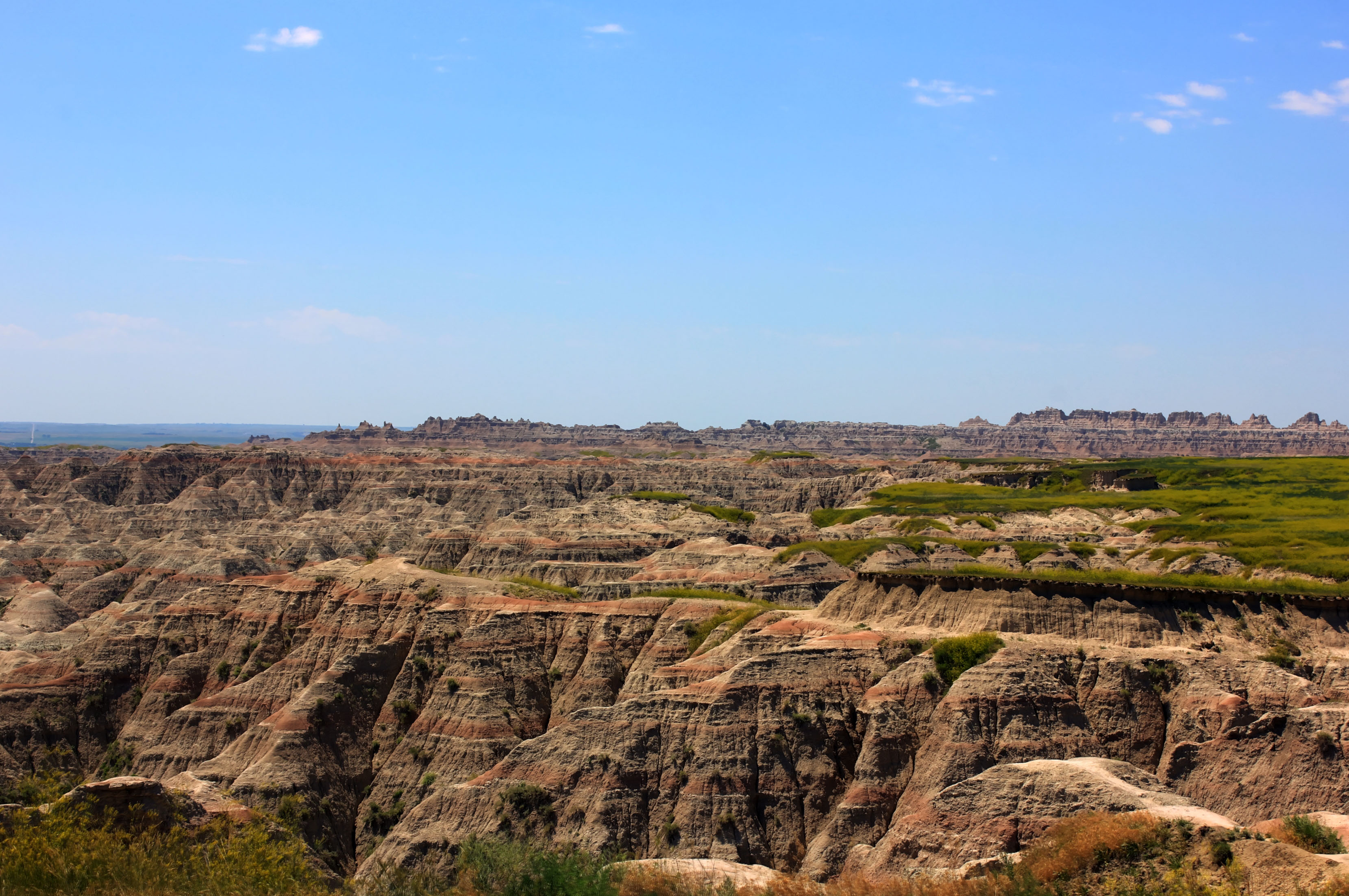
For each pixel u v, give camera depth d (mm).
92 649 138750
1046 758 82125
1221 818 59219
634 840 85688
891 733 88188
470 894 57125
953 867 67062
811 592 156875
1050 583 99438
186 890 50969
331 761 108000
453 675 116250
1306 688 84000
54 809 58562
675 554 172250
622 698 113438
